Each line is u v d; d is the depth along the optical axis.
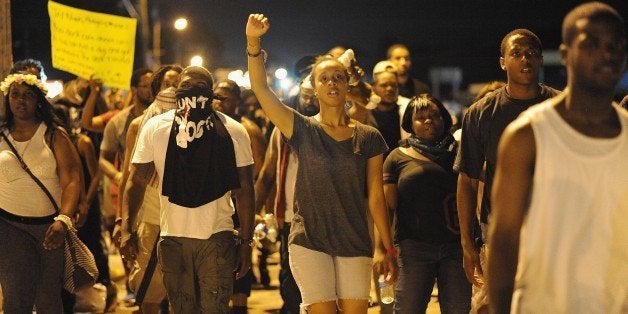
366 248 6.99
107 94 15.85
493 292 4.22
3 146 7.85
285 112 6.92
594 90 4.02
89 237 10.66
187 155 7.17
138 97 10.23
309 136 6.94
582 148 4.00
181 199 7.15
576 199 4.02
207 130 7.23
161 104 8.21
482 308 7.02
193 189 7.15
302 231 6.94
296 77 10.57
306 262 6.90
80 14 11.25
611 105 4.12
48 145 7.90
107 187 11.93
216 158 7.23
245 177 7.45
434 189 7.82
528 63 6.66
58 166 7.94
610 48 3.97
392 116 10.12
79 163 8.04
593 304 4.07
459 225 7.70
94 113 12.23
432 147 7.96
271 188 9.42
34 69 9.45
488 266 4.24
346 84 7.08
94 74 11.37
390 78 10.07
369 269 7.03
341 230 6.93
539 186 4.04
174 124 7.26
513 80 6.74
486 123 6.84
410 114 8.16
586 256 4.06
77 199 7.95
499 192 4.14
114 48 11.39
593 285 4.06
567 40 4.08
